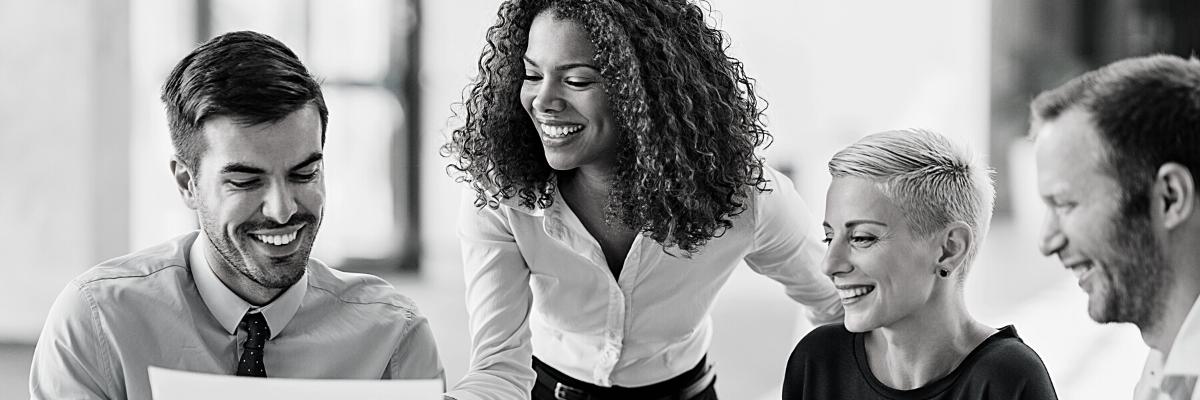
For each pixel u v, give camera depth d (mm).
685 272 1701
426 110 5992
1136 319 1032
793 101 8172
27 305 4449
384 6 5875
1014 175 8492
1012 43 8836
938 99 8281
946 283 1397
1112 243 1006
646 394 1827
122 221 4523
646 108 1472
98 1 4383
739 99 1600
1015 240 7461
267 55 1283
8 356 4215
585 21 1451
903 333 1411
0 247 4441
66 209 4445
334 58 5828
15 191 4426
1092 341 4344
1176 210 967
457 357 4129
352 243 6027
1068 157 1016
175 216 4980
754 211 1667
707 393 1951
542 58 1477
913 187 1349
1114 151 982
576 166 1530
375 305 1505
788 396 1560
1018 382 1346
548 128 1511
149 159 4734
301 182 1308
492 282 1695
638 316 1738
